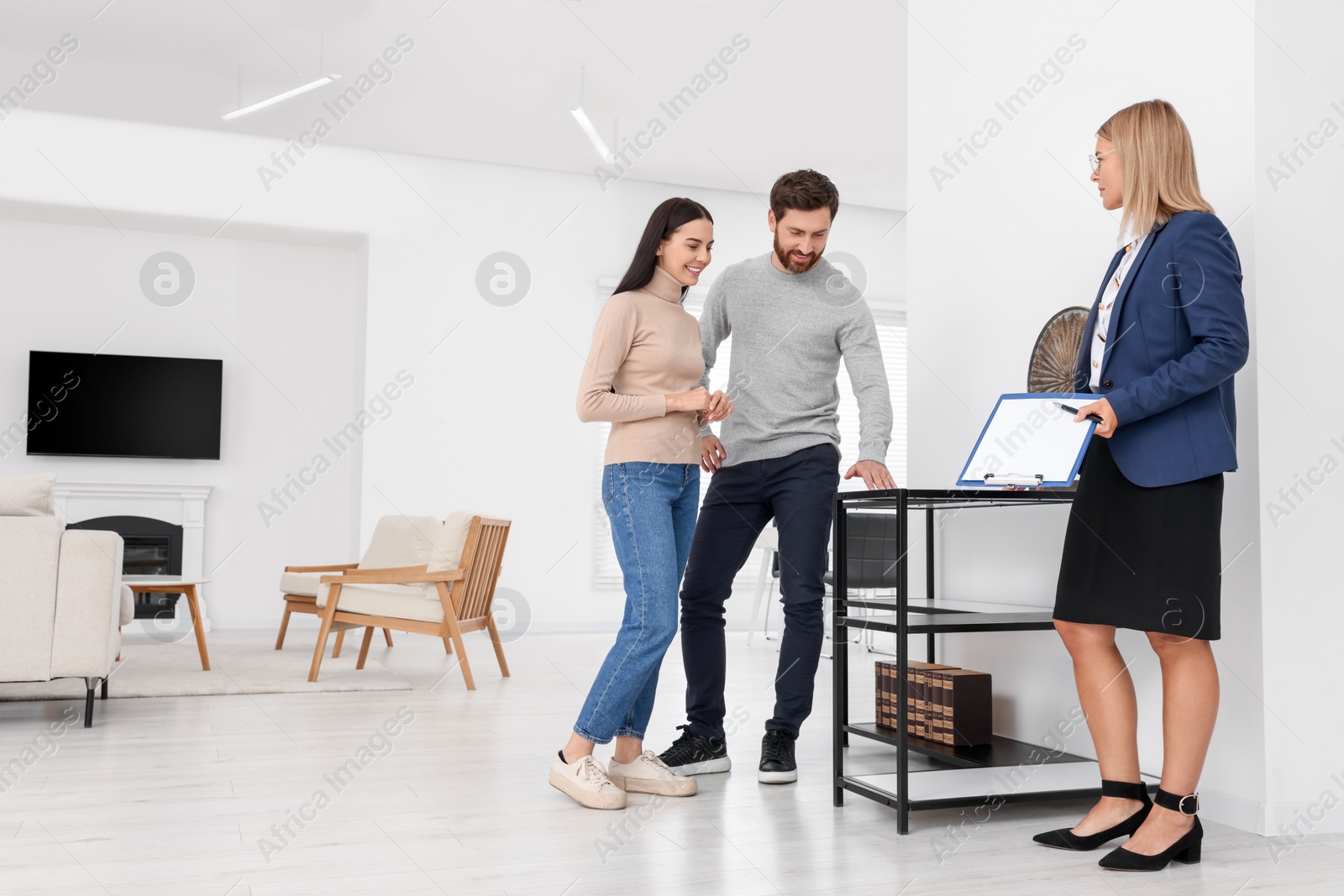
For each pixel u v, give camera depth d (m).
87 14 4.79
